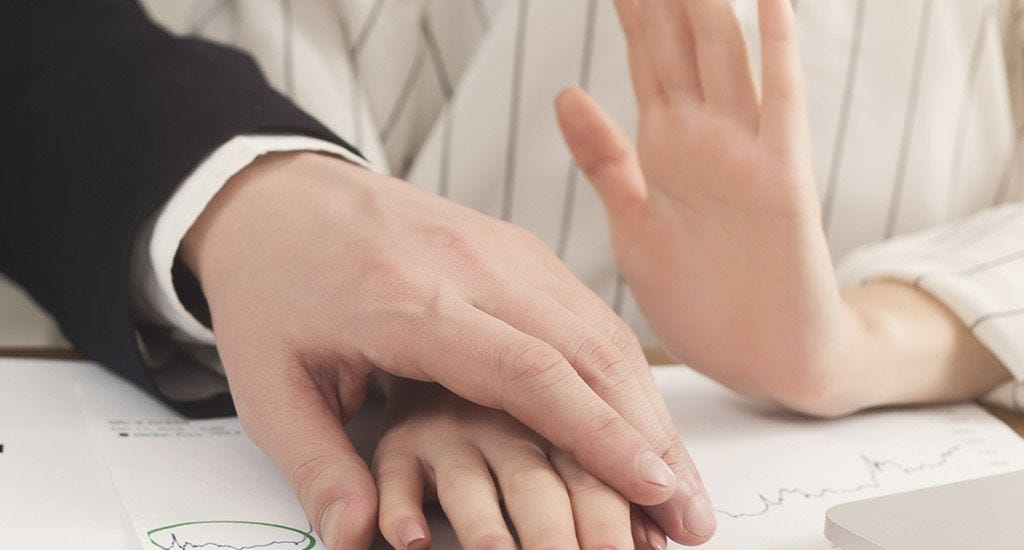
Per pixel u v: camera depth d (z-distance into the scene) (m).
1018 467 0.68
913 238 0.87
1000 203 1.00
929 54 0.95
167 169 0.70
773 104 0.68
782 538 0.60
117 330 0.70
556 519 0.56
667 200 0.72
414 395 0.63
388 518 0.57
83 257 0.72
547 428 0.58
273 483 0.63
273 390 0.61
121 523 0.59
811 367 0.70
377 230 0.64
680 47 0.71
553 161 0.94
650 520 0.58
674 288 0.73
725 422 0.72
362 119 0.92
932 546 0.57
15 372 0.73
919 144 0.96
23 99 0.79
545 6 0.92
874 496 0.64
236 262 0.66
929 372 0.75
